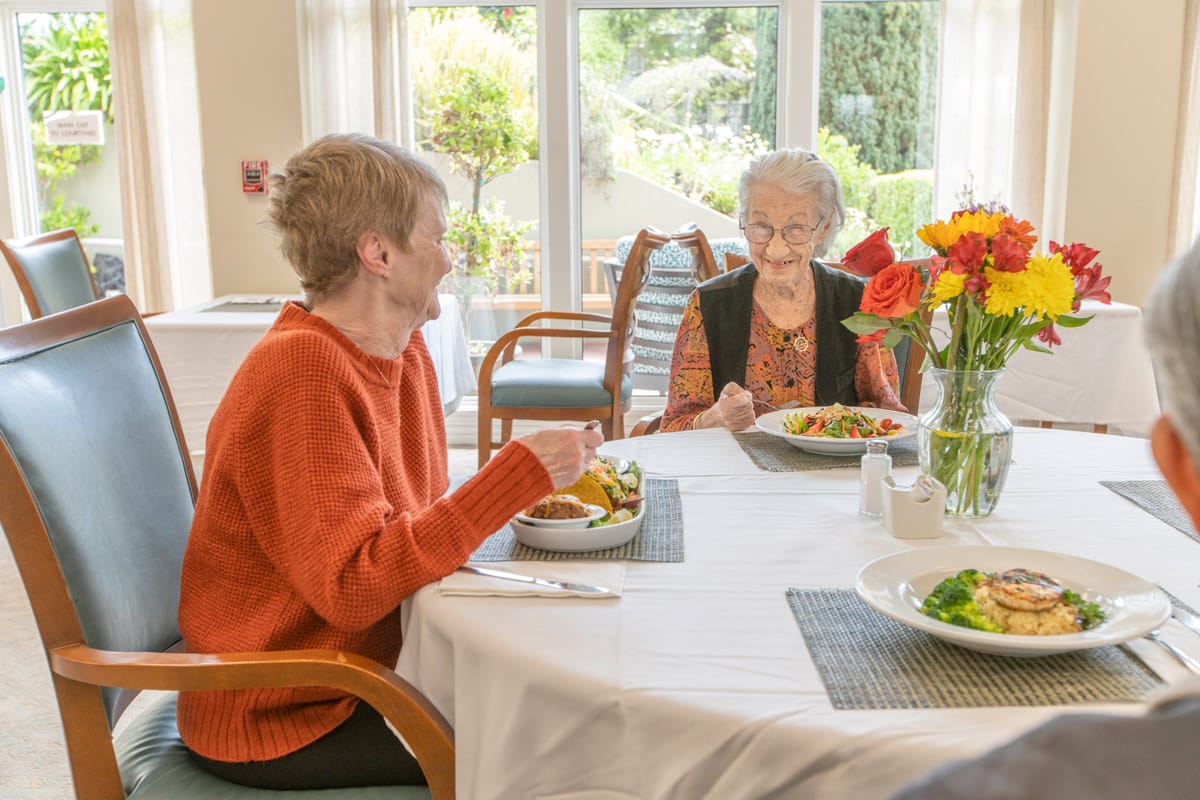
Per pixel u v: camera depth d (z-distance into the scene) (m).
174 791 1.29
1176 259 0.51
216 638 1.31
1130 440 1.92
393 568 1.19
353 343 1.34
